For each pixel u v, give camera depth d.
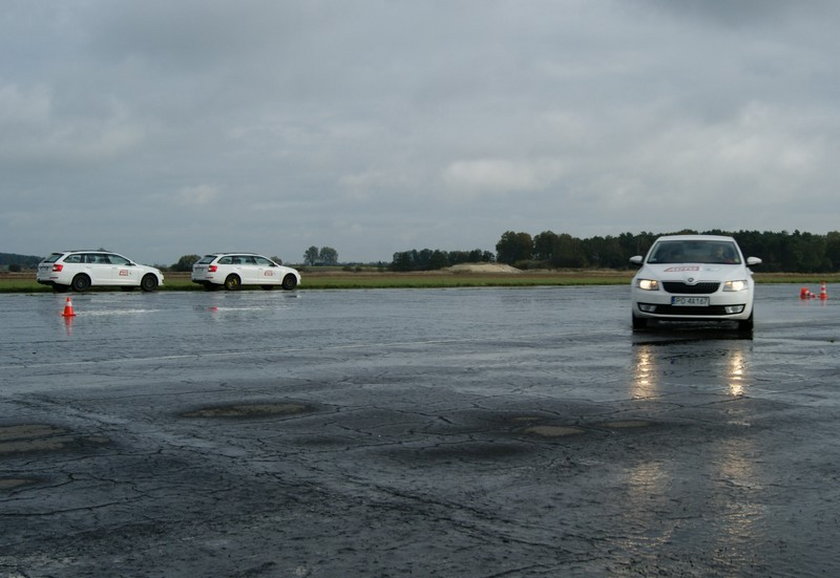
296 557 3.82
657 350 12.45
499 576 3.60
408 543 4.00
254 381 9.33
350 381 9.31
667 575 3.61
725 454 5.78
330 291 37.84
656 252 16.81
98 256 35.72
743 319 15.43
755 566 3.71
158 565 3.73
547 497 4.75
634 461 5.58
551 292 37.97
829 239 140.75
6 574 3.63
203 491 4.87
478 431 6.57
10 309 22.89
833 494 4.81
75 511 4.50
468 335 15.14
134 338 14.52
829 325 17.47
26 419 7.08
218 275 37.66
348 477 5.18
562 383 9.13
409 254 155.25
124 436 6.39
